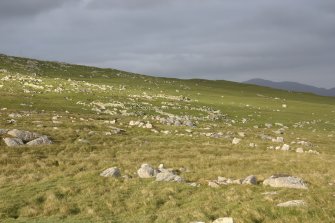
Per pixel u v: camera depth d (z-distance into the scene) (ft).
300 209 69.97
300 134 251.80
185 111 322.34
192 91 507.30
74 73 559.38
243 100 453.17
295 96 624.18
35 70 524.52
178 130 212.43
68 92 343.05
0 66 496.64
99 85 426.51
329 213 68.18
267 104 434.30
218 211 74.23
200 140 183.93
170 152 146.10
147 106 324.80
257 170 113.19
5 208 79.82
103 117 246.06
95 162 125.39
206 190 89.61
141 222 72.23
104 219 74.95
